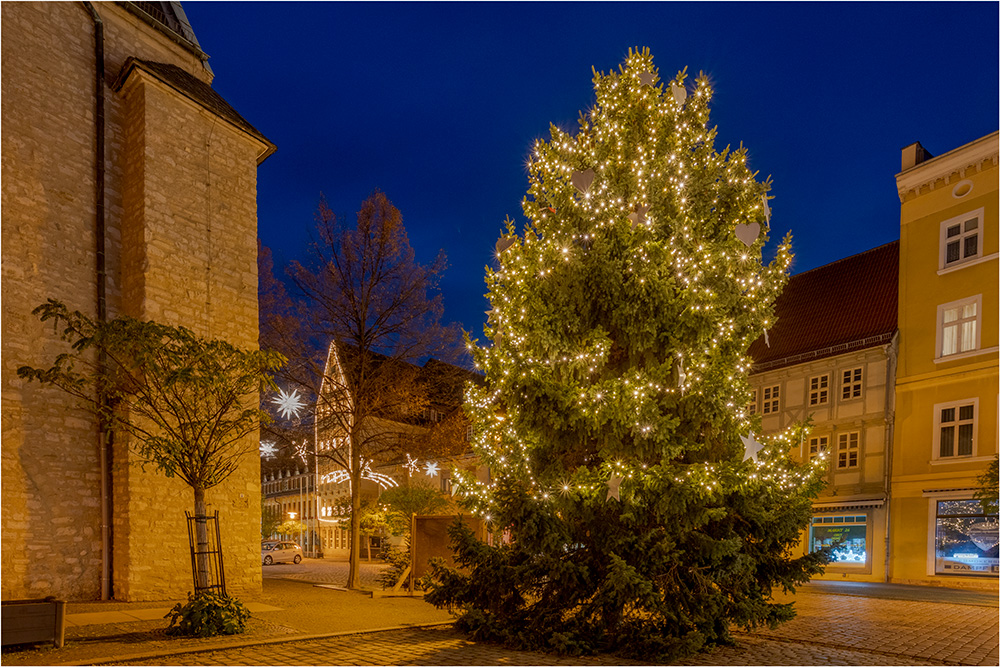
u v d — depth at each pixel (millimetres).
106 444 10992
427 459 17078
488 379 9250
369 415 15625
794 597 15328
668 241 8398
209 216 12828
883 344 22266
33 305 10562
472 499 8750
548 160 9242
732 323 8258
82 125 11688
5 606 6910
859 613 11969
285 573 21562
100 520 10930
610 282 8273
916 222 22172
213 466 9016
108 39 12531
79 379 8812
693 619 7773
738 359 8562
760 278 8734
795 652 7977
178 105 12547
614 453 8250
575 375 8680
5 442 9930
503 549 8898
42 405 10406
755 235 7199
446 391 16734
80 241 11398
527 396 8422
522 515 8070
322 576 19734
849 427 23094
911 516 20812
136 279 11695
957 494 19562
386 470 29500
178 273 12109
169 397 9859
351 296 15391
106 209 11930
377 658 7273
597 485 8023
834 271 27438
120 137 12375
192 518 8570
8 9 10781
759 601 8203
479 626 8336
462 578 8867
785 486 8664
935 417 20703
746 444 7375
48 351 10641
